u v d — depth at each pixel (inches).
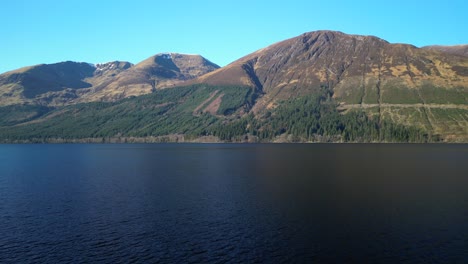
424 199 3068.4
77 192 3511.3
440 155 7667.3
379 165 5718.5
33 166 6181.1
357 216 2544.3
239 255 1887.3
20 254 1923.0
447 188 3580.2
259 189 3580.2
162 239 2116.1
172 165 6077.8
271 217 2527.1
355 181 4050.2
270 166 5718.5
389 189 3540.8
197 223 2405.3
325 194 3307.1
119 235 2190.0
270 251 1935.3
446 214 2583.7
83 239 2128.4
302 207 2800.2
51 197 3272.6
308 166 5654.5
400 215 2556.6
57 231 2276.1
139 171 5211.6
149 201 3058.6
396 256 1872.5
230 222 2417.6
